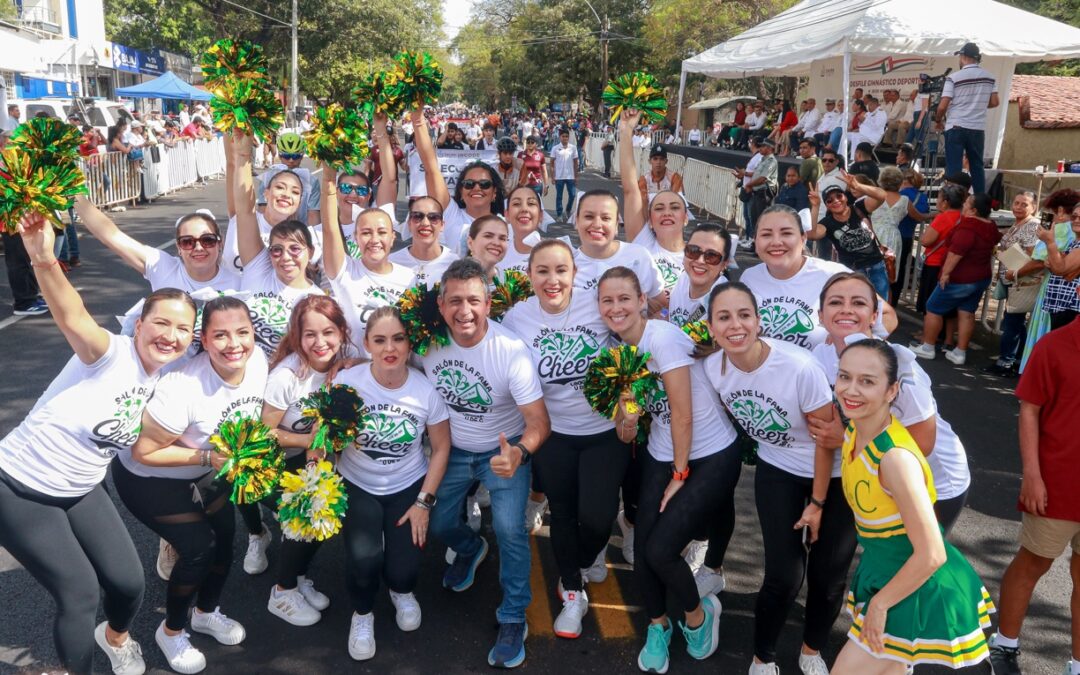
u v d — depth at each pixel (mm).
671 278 4906
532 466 3885
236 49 3988
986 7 12156
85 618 3041
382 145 5773
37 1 29500
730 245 4105
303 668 3492
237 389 3406
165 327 3014
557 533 3787
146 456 3180
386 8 42188
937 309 7934
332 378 3658
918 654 2699
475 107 106438
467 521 4613
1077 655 3338
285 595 3809
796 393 3242
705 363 3514
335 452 3529
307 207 7246
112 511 3178
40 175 2695
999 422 6477
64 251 10117
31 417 2990
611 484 3697
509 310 3967
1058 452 3201
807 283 3973
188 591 3377
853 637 2869
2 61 17422
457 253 5414
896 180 9141
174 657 3428
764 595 3340
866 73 17031
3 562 4199
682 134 32969
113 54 35875
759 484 3490
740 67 15820
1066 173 12031
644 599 3545
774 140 19312
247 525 4168
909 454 2664
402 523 3646
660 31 33344
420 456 3787
